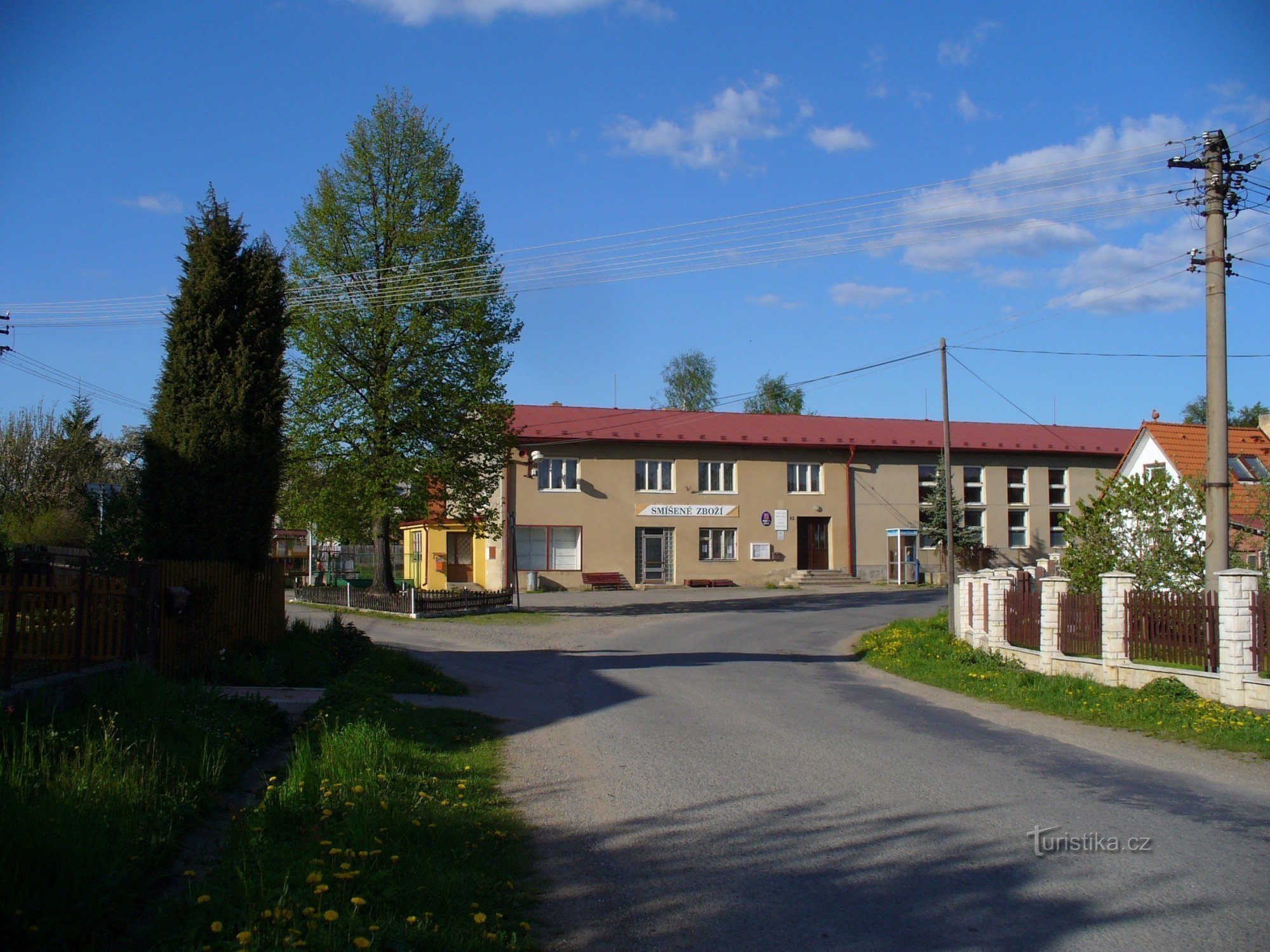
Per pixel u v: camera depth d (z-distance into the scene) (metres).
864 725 12.45
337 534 31.81
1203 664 13.38
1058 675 15.95
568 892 6.03
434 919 5.19
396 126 31.14
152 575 12.07
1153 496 18.34
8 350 24.41
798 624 30.28
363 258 30.86
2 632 8.84
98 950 4.79
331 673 15.28
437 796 7.87
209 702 10.35
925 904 5.76
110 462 37.28
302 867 5.56
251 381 15.26
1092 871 6.36
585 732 11.73
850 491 48.47
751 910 5.68
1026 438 53.03
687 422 47.50
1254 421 64.50
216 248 15.40
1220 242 15.52
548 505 43.59
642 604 36.66
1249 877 6.23
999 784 8.97
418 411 30.39
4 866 4.84
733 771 9.51
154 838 6.23
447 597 30.86
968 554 50.12
